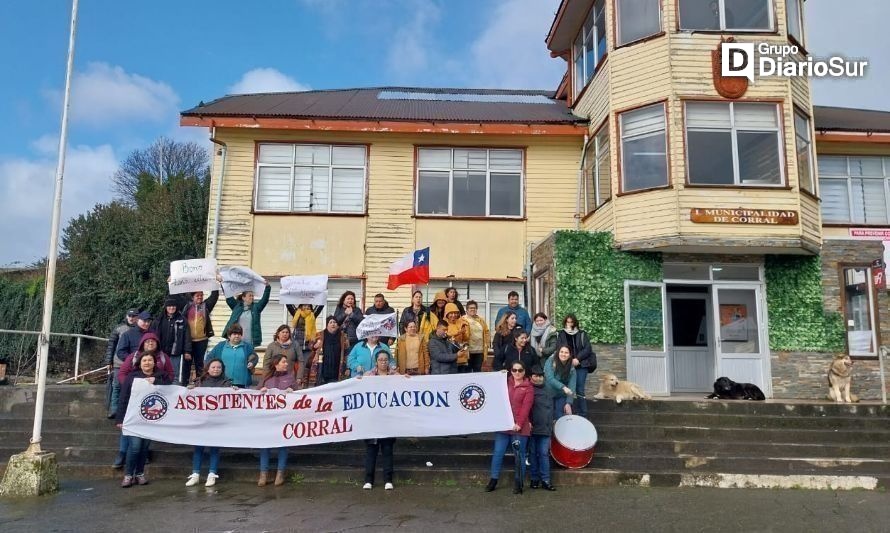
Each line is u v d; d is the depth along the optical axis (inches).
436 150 599.2
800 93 511.2
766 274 502.3
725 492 306.0
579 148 597.6
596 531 242.1
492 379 311.6
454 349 371.9
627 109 510.0
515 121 580.1
